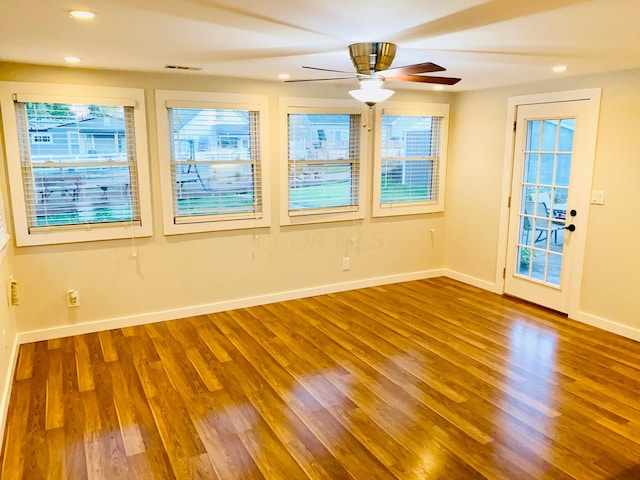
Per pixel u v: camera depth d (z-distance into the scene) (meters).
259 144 4.44
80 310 3.93
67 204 3.78
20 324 3.72
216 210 4.38
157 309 4.24
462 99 5.26
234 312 4.50
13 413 2.77
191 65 3.52
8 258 3.43
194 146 4.20
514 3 1.94
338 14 2.13
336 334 3.96
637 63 3.37
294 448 2.45
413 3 1.95
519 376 3.22
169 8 2.04
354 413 2.78
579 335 3.92
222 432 2.59
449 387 3.07
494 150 4.94
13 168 3.53
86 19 2.21
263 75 4.04
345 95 4.75
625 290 3.86
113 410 2.81
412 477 2.23
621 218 3.84
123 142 3.90
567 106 4.15
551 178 4.38
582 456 2.38
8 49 2.93
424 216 5.51
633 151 3.71
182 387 3.08
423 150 5.38
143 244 4.09
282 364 3.41
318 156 4.77
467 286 5.34
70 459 2.36
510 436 2.54
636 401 2.89
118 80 3.79
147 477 2.23
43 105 3.59
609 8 2.00
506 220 4.89
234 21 2.25
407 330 4.05
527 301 4.76
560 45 2.76
